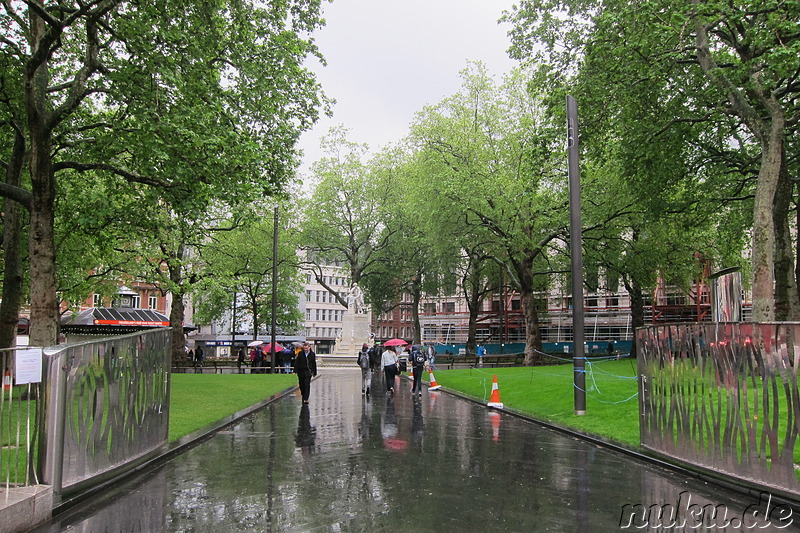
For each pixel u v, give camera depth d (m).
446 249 37.84
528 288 37.03
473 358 44.69
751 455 7.11
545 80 22.64
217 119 18.19
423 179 38.31
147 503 6.86
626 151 23.00
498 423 14.21
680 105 21.86
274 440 11.56
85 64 17.52
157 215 24.12
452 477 8.20
